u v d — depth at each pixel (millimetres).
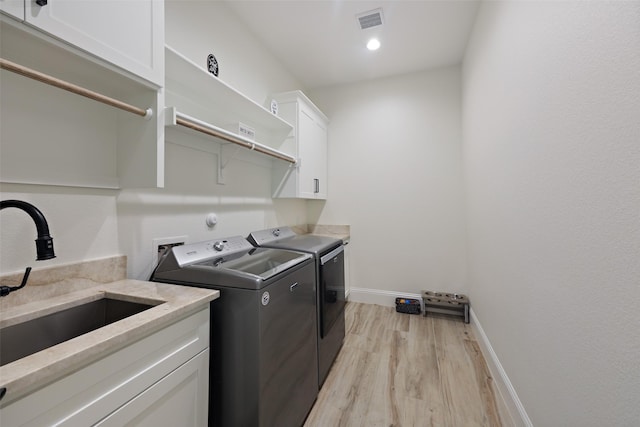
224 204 1988
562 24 940
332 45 2602
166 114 1226
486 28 1911
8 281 890
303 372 1503
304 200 3482
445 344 2324
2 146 894
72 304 975
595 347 771
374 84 3316
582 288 835
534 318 1186
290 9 2109
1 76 890
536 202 1154
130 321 777
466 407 1588
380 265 3297
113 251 1240
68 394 611
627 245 648
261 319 1122
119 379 724
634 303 629
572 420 889
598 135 755
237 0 2006
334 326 2064
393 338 2438
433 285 3096
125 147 1202
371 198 3330
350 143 3414
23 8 721
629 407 643
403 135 3203
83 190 1123
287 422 1320
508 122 1487
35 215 769
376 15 2195
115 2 956
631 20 626
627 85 642
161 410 855
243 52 2262
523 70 1274
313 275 1685
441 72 3055
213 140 1813
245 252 1703
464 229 2988
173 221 1563
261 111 2104
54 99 1017
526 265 1269
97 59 907
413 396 1686
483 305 2186
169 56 1308
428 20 2252
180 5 1644
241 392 1128
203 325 1044
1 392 490
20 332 839
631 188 634
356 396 1690
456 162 3014
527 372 1267
